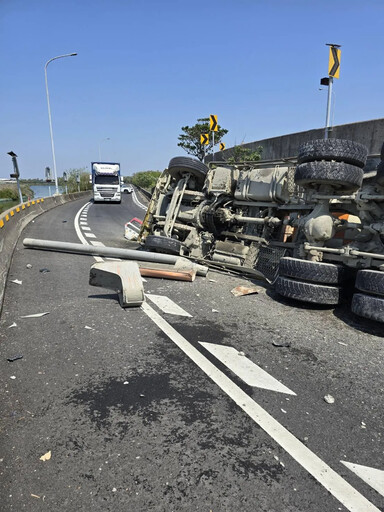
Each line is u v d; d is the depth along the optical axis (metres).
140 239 10.30
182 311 5.21
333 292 5.38
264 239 7.44
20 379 3.26
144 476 2.25
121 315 4.91
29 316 4.74
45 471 2.25
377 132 10.21
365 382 3.50
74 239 11.20
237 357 3.88
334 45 9.43
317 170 5.32
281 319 5.13
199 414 2.88
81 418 2.77
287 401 3.13
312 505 2.10
